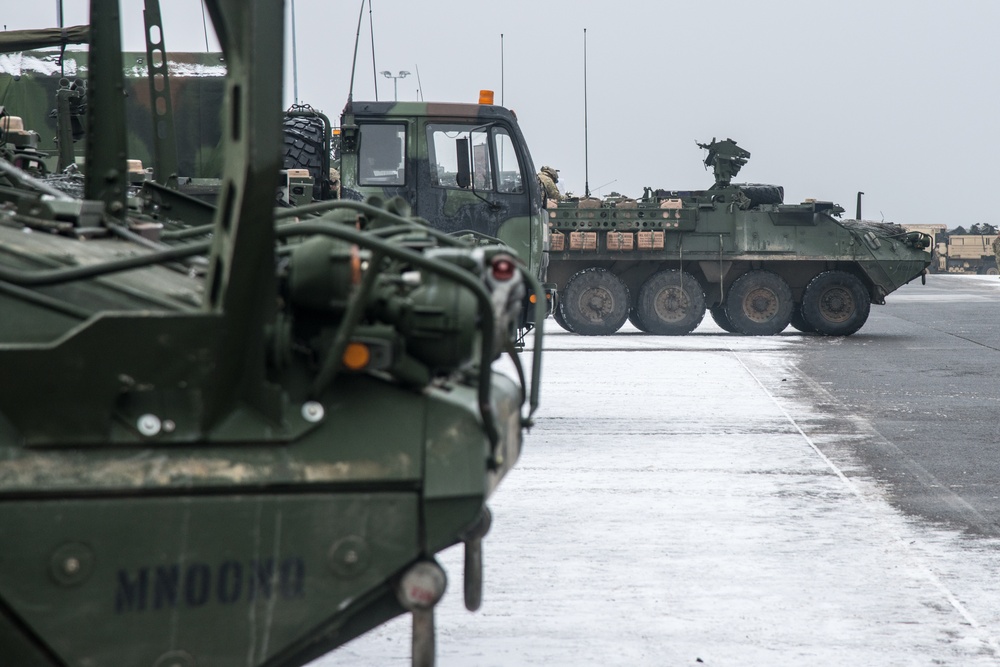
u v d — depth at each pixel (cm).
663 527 2766
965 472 3444
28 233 1308
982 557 2511
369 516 1087
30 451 1038
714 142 9419
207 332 1042
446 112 5812
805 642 1975
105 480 1041
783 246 9044
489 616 2112
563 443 3884
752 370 6144
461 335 1109
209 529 1060
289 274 1091
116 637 1053
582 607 2162
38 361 1027
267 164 1012
